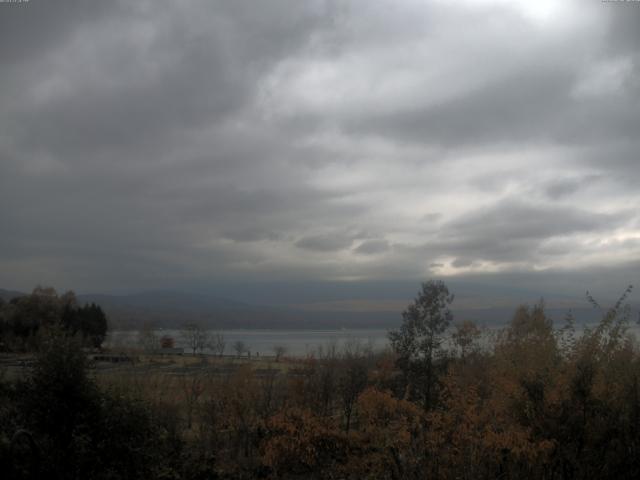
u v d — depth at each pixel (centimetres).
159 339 7331
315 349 4141
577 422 1102
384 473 1250
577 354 1196
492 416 1192
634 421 1082
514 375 1226
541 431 1116
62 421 1021
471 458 1119
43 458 933
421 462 1180
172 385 2406
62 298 6800
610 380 1146
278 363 3709
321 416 1611
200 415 1964
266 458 1438
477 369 1573
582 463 1080
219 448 1722
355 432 1438
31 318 5972
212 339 8738
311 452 1401
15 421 988
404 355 2169
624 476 1042
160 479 1139
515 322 1484
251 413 1922
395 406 1353
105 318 7350
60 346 1077
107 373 2134
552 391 1142
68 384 1041
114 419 1073
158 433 1254
